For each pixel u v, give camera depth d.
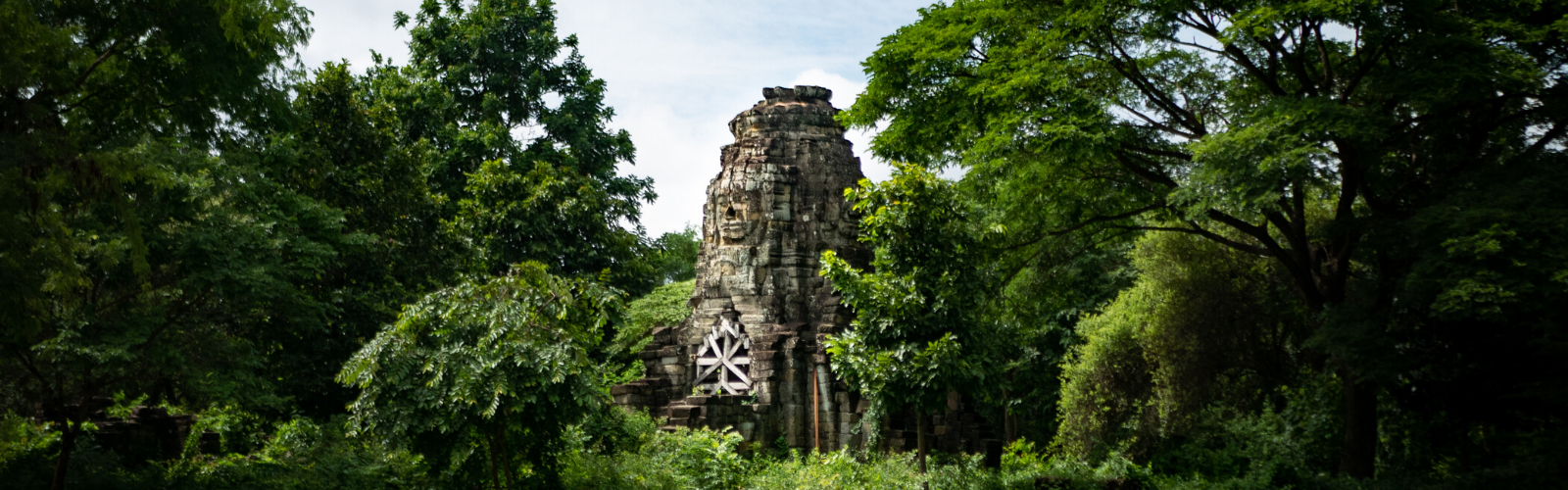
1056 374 35.88
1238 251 28.00
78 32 16.50
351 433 15.60
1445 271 17.00
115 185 14.91
